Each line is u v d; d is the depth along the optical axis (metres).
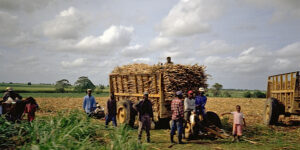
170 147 6.93
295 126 10.45
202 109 8.54
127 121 10.01
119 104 10.61
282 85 10.93
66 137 5.77
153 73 9.41
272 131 9.31
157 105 9.50
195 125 7.97
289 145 7.23
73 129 6.46
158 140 7.88
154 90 9.58
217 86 60.78
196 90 9.57
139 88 10.34
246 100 30.00
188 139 8.01
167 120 10.20
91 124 7.31
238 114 7.63
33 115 8.84
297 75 9.47
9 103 8.77
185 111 8.08
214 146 7.08
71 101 25.17
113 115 9.11
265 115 11.07
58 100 26.94
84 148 5.37
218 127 8.77
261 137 8.30
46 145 5.08
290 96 9.94
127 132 6.90
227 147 6.98
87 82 61.34
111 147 5.52
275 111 10.34
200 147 6.96
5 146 6.27
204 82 9.90
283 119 12.60
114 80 11.79
